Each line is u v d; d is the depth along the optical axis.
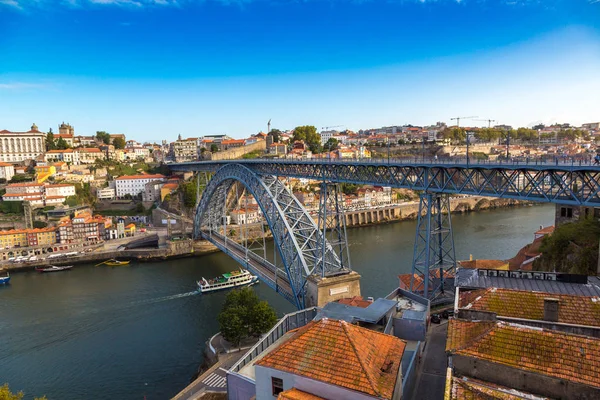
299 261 68.94
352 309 41.72
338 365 25.02
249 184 90.44
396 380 24.78
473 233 143.62
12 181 194.50
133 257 135.88
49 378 63.75
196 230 143.00
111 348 72.38
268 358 27.06
